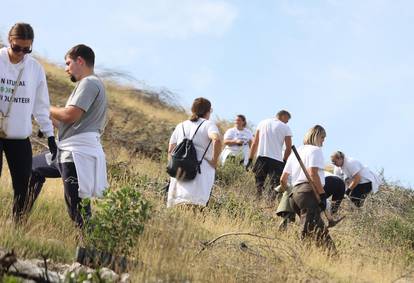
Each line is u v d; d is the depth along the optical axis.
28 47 12.73
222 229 16.22
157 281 10.95
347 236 18.81
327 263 14.98
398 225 19.50
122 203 12.27
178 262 11.26
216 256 12.41
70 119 13.06
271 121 22.22
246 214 18.42
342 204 22.12
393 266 16.09
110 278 10.78
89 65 13.44
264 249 13.67
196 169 16.42
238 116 26.17
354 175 23.02
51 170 13.62
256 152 22.44
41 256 11.66
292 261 13.16
